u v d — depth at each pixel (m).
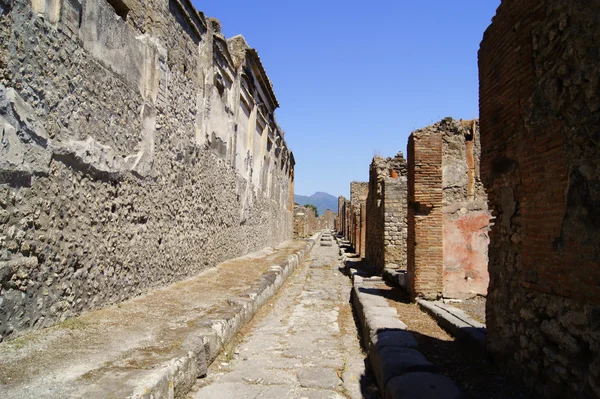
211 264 11.30
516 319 3.93
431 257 8.20
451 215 8.66
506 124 4.13
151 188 7.52
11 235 4.11
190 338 4.77
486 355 4.63
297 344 6.39
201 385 4.56
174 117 8.59
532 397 3.55
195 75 9.88
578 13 3.03
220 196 12.16
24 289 4.30
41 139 4.56
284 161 27.38
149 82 7.42
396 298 8.61
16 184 4.19
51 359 3.80
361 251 20.34
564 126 3.20
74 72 5.20
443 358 4.70
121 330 4.93
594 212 2.87
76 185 5.27
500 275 4.30
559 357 3.22
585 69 2.96
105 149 5.93
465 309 7.49
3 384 3.22
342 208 48.91
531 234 3.64
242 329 6.83
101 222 5.88
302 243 27.67
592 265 2.87
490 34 4.52
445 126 10.49
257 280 9.73
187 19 9.18
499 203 4.32
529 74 3.69
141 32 7.33
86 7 5.46
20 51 4.23
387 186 11.86
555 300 3.30
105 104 5.97
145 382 3.38
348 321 8.07
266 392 4.48
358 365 5.44
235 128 13.76
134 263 6.89
